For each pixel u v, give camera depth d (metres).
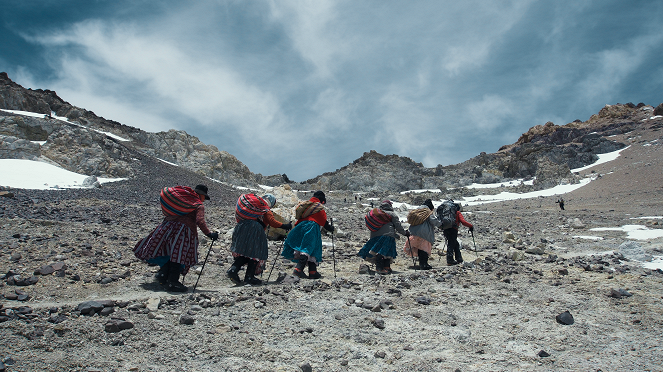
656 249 10.30
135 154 48.56
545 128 133.88
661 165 62.72
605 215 25.02
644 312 5.29
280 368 3.45
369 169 96.12
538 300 5.84
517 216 28.03
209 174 71.88
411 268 8.95
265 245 6.57
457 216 9.50
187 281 6.54
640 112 127.31
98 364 3.25
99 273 6.32
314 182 107.69
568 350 4.07
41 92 70.56
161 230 5.63
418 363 3.69
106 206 17.95
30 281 5.45
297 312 4.93
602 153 92.81
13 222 9.91
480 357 3.87
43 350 3.40
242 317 4.64
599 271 7.88
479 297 5.96
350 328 4.52
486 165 94.81
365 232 16.00
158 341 3.79
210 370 3.33
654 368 3.63
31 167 29.86
